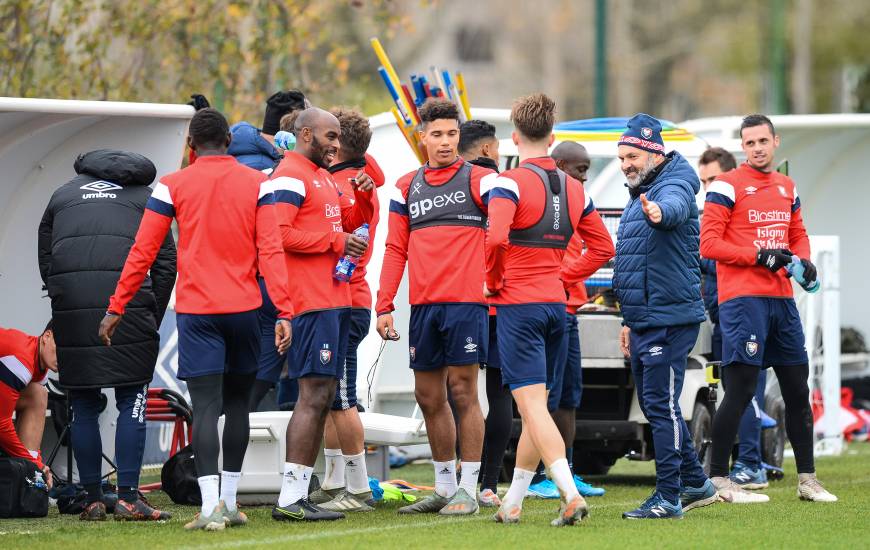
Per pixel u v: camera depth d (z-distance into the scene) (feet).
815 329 149.28
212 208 80.38
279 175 83.61
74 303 85.66
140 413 87.04
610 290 114.83
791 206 99.86
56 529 81.66
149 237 80.74
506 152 121.08
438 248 86.99
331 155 85.25
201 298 79.97
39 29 168.66
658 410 87.35
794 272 95.14
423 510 89.76
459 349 87.15
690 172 88.12
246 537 77.05
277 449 94.38
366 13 196.75
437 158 87.51
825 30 473.26
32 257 107.65
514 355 82.69
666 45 518.78
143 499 89.76
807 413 98.53
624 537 77.36
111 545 74.02
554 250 83.71
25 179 105.19
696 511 90.89
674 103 539.70
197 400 80.59
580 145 103.60
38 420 95.86
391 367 126.72
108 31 175.22
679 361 87.40
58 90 169.07
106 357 85.05
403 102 110.93
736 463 110.22
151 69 179.93
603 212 116.06
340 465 92.99
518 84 558.15
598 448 114.73
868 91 296.71
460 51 569.23
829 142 172.86
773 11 372.38
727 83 540.11
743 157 137.90
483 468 97.71
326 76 190.60
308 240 82.74
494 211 81.35
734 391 97.55
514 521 83.87
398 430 97.40
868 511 91.35
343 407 90.89
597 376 115.96
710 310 113.91
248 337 81.15
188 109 100.89
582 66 532.73
